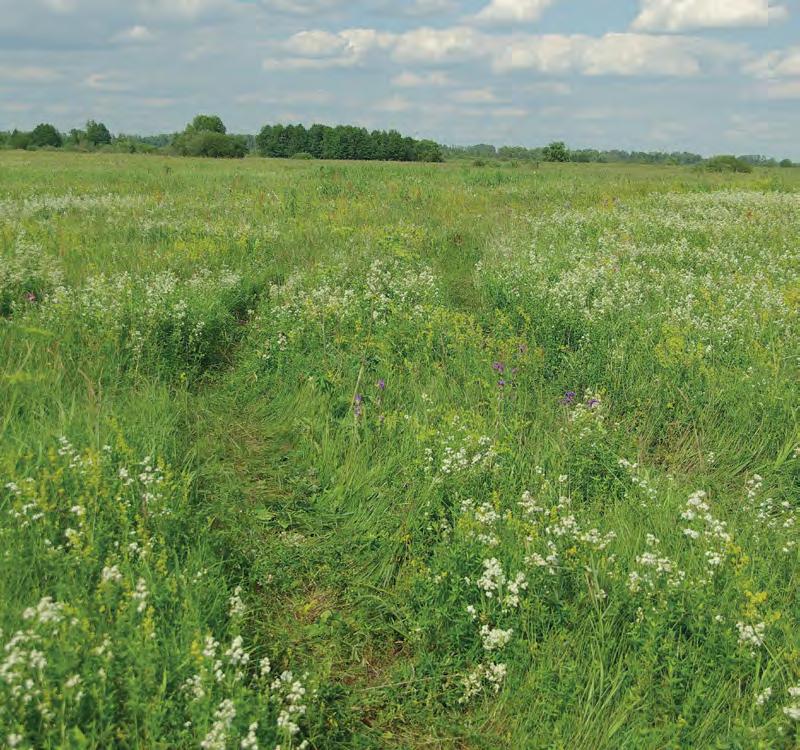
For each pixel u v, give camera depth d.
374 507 5.12
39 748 2.76
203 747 2.83
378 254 11.77
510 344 7.57
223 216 15.76
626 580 3.91
